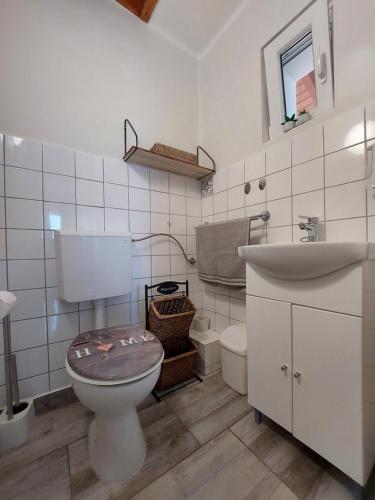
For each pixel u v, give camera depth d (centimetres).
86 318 140
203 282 191
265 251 88
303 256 77
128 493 78
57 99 133
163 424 107
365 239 100
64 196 134
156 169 169
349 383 73
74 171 137
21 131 123
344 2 106
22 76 124
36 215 126
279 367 93
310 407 83
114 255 134
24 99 124
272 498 76
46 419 111
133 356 91
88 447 95
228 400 124
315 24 120
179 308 161
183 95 187
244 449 94
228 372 135
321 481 81
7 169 119
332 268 74
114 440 86
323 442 80
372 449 79
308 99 133
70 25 138
